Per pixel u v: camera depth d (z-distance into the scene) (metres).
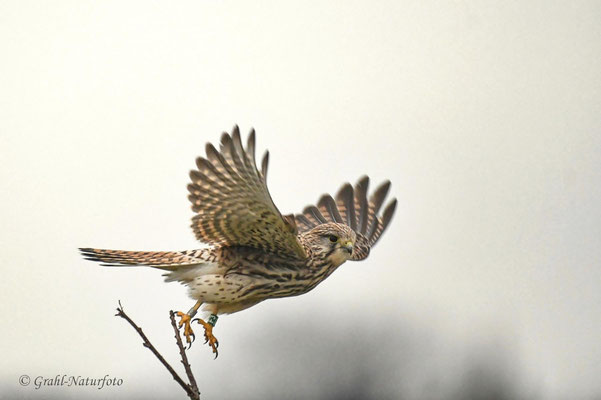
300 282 14.93
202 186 13.70
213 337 14.09
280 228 14.05
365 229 17.92
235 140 13.08
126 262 14.05
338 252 15.23
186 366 11.03
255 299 14.82
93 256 14.09
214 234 14.24
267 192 13.34
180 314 14.09
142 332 10.82
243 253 14.51
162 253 14.27
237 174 13.36
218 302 14.38
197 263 14.35
